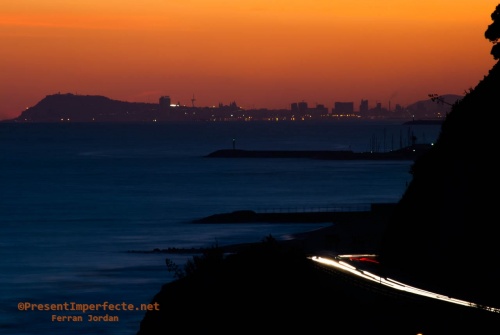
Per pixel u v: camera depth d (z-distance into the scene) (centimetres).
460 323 11281
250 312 12356
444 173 17538
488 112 17375
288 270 13488
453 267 15662
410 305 12325
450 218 16575
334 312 12138
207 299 12938
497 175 16038
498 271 14612
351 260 18450
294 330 11862
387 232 18738
